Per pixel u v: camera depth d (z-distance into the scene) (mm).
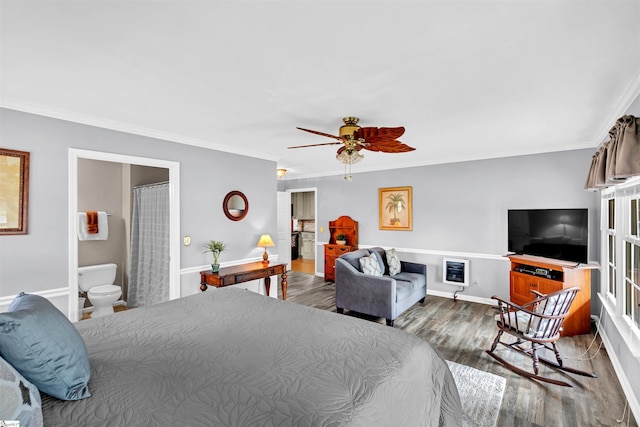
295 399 1179
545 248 3965
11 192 2510
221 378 1325
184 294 3701
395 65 1888
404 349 1651
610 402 2299
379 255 4875
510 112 2719
